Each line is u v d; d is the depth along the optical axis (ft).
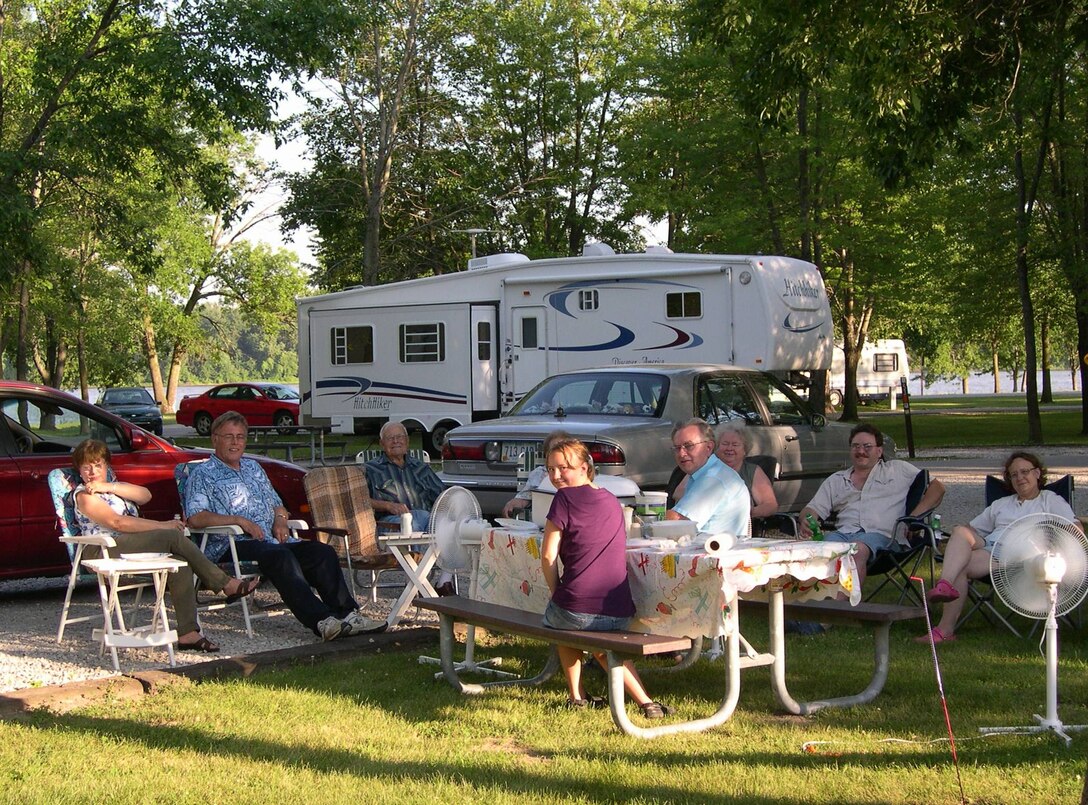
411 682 19.56
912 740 15.79
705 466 21.20
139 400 110.32
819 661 20.62
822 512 25.41
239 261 169.78
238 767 14.97
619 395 32.53
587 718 17.34
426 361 66.74
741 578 16.15
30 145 62.13
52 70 61.72
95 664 20.84
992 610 22.97
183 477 24.52
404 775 14.67
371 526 27.02
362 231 112.68
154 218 107.24
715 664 20.65
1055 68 54.95
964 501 43.83
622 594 16.90
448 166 109.81
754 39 46.50
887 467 25.18
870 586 28.25
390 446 28.94
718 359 54.95
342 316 69.87
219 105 58.75
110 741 16.03
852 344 113.91
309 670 20.30
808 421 35.37
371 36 99.25
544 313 61.00
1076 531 16.46
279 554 22.35
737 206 84.64
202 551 23.56
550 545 16.94
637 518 19.65
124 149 63.67
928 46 41.37
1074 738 15.65
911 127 45.06
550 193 118.52
